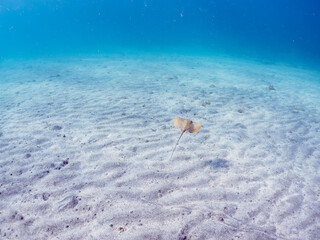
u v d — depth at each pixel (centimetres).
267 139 509
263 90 980
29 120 564
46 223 276
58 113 614
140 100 744
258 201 319
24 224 274
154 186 343
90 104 691
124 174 369
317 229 277
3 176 357
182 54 2512
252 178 369
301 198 329
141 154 425
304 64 2373
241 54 2936
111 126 537
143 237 259
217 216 290
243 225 278
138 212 294
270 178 372
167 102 734
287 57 3120
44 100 730
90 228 271
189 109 675
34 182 346
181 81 1070
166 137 490
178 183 351
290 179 372
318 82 1285
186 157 419
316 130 577
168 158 414
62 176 361
